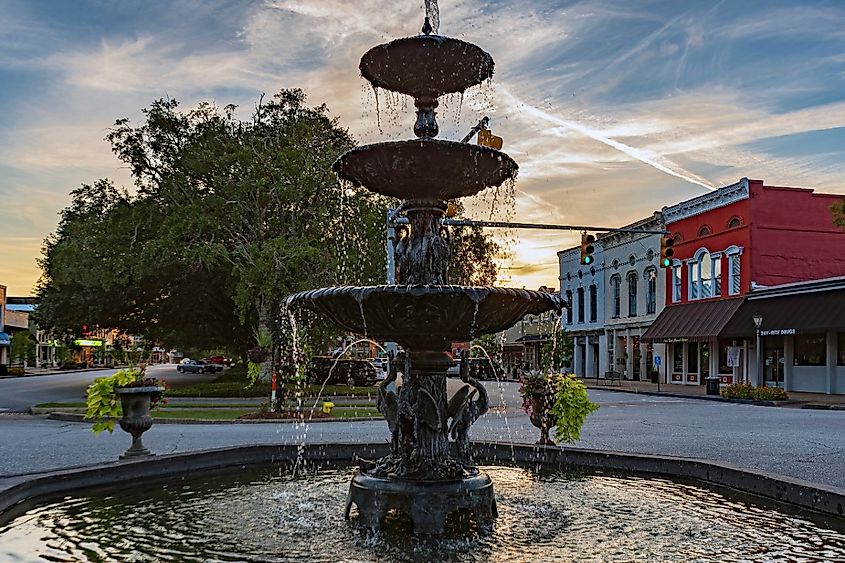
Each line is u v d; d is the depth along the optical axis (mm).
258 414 21141
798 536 6625
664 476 9641
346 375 36875
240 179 30516
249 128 32750
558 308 7730
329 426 19109
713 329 36094
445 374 7676
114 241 33094
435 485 6828
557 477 9625
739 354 36344
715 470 9023
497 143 14812
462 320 7223
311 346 32406
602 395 34781
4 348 80438
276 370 21812
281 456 10922
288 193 29672
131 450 10078
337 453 11148
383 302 7039
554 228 21734
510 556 5992
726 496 8344
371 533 6715
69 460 12047
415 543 6391
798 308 31703
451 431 7656
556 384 10930
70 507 7828
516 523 7070
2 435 16375
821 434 16375
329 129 32750
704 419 20797
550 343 53688
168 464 9766
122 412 10172
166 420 20219
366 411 23234
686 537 6590
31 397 31766
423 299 6988
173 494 8547
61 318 38438
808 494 7590
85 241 33125
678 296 42031
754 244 35469
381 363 37656
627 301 48562
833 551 6172
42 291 43906
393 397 7719
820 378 32562
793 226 35844
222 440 15203
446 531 6758
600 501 8070
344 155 7668
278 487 8977
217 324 41688
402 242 8156
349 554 6055
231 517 7348
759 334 32656
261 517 7352
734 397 29797
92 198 35094
